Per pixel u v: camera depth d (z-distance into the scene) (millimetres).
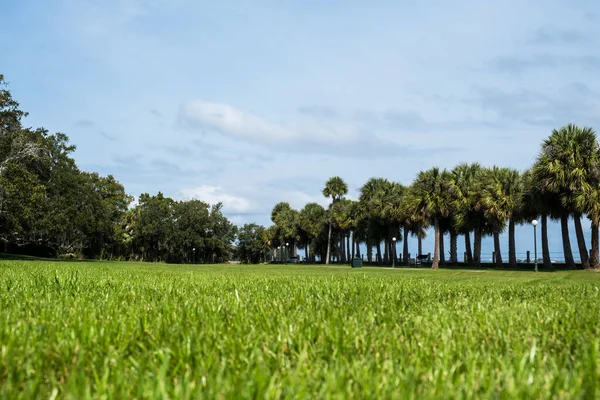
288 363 2828
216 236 95812
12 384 2361
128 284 9289
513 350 3236
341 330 3627
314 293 7543
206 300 6086
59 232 49281
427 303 6199
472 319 4574
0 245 62906
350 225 72875
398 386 2334
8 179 40438
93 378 2559
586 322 4398
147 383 2279
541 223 45344
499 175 48250
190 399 2123
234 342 3203
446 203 51812
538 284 13125
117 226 74500
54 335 3461
